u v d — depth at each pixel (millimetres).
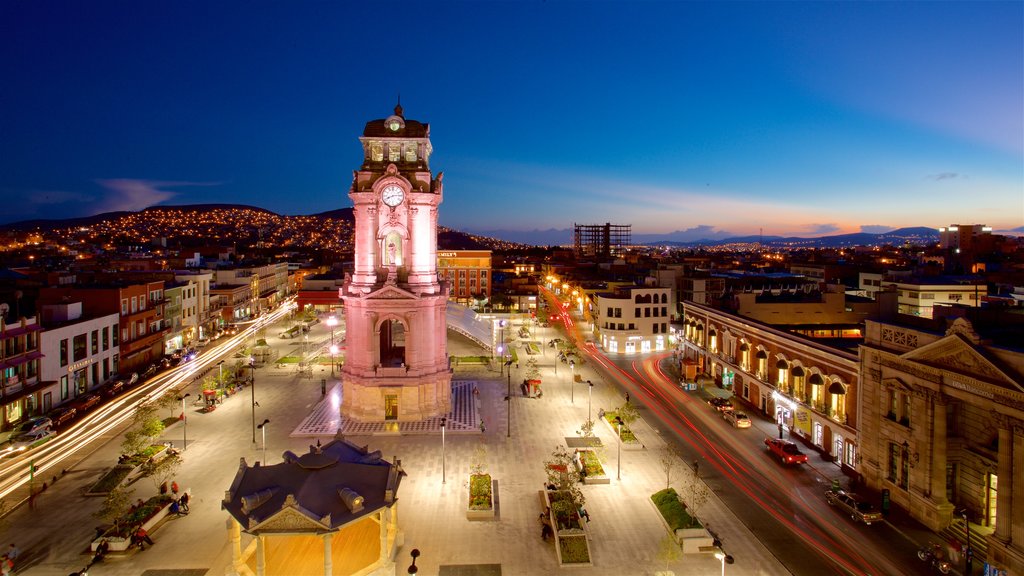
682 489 48438
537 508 45062
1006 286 105500
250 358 96500
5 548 38594
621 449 58000
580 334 133000
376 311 64750
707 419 68250
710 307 89438
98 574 35594
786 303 80875
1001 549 34844
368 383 64875
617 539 40406
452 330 115938
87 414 70250
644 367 98562
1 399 60719
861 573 36219
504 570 36656
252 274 159250
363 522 40125
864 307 81188
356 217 66562
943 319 43844
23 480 50062
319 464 35906
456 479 50438
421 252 66562
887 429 46156
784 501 46250
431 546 39312
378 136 65625
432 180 68562
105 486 47844
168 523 42062
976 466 40531
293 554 36250
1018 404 34062
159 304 100062
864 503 43250
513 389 82375
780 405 65000
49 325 72125
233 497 33562
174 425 64875
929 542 39719
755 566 36969
